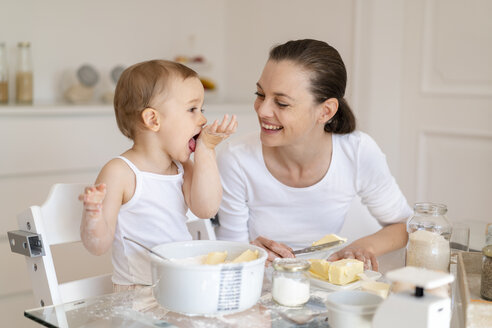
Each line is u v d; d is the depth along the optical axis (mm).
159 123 1202
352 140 1569
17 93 2721
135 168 1215
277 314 980
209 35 3492
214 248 1117
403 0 2863
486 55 2625
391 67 2896
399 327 833
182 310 957
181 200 1294
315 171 1560
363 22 2871
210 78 3506
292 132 1408
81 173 2637
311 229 1641
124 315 969
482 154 2672
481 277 1040
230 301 959
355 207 1796
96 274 2312
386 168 1638
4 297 2432
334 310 899
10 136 2418
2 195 2422
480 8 2625
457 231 1338
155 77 1190
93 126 2643
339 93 1452
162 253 1075
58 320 950
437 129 2797
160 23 3311
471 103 2684
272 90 1379
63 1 2977
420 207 1167
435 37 2779
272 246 1341
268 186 1579
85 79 2945
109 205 1173
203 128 1263
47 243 1192
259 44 3344
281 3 3219
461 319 1026
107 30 3129
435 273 850
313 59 1380
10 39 2834
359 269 1134
